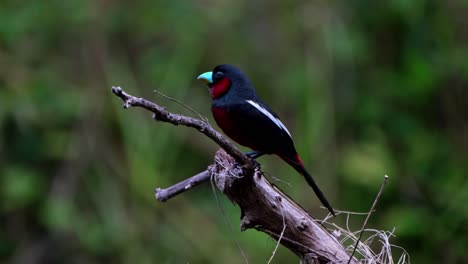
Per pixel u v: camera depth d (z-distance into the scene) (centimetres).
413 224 1179
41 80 1236
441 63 1298
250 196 598
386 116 1260
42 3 1261
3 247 1213
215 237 1177
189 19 1284
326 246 605
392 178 1203
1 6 1265
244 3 1305
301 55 1264
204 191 1238
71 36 1284
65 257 1224
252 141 745
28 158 1226
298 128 1213
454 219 1204
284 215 602
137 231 1198
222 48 1295
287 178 1155
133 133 1210
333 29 1251
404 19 1280
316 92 1212
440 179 1262
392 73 1281
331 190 1152
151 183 1200
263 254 1116
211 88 759
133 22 1295
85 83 1266
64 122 1242
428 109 1316
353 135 1234
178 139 1232
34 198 1204
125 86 1258
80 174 1230
